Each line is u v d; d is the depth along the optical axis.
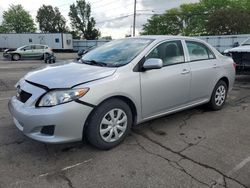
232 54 8.34
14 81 9.38
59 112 3.16
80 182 2.95
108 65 3.94
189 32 58.44
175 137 4.16
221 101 5.57
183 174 3.12
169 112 4.47
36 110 3.22
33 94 3.33
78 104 3.25
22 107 3.37
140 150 3.71
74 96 3.24
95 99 3.37
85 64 4.12
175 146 3.85
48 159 3.44
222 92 5.56
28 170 3.17
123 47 4.41
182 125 4.68
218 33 46.69
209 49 5.29
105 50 4.56
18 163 3.33
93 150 3.68
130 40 4.64
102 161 3.40
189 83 4.63
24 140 3.97
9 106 3.82
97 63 4.10
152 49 4.16
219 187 2.88
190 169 3.22
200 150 3.72
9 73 11.71
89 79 3.42
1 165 3.27
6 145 3.80
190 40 4.89
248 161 3.43
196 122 4.83
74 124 3.27
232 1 54.62
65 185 2.89
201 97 5.04
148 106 4.05
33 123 3.22
